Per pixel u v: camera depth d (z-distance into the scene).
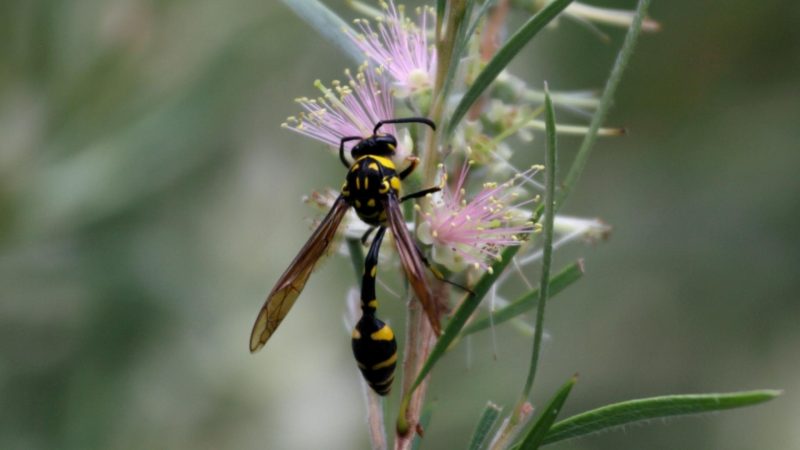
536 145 0.45
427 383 0.29
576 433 0.27
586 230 0.31
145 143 0.36
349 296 0.30
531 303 0.28
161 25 0.36
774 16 0.47
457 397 0.39
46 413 0.38
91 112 0.36
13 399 0.38
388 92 0.29
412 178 0.29
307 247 0.30
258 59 0.37
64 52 0.36
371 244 0.29
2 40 0.36
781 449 0.47
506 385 0.40
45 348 0.38
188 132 0.36
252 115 0.39
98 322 0.38
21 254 0.36
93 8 0.36
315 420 0.40
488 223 0.29
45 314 0.38
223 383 0.39
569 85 0.46
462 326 0.27
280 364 0.40
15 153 0.36
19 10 0.36
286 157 0.40
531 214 0.29
